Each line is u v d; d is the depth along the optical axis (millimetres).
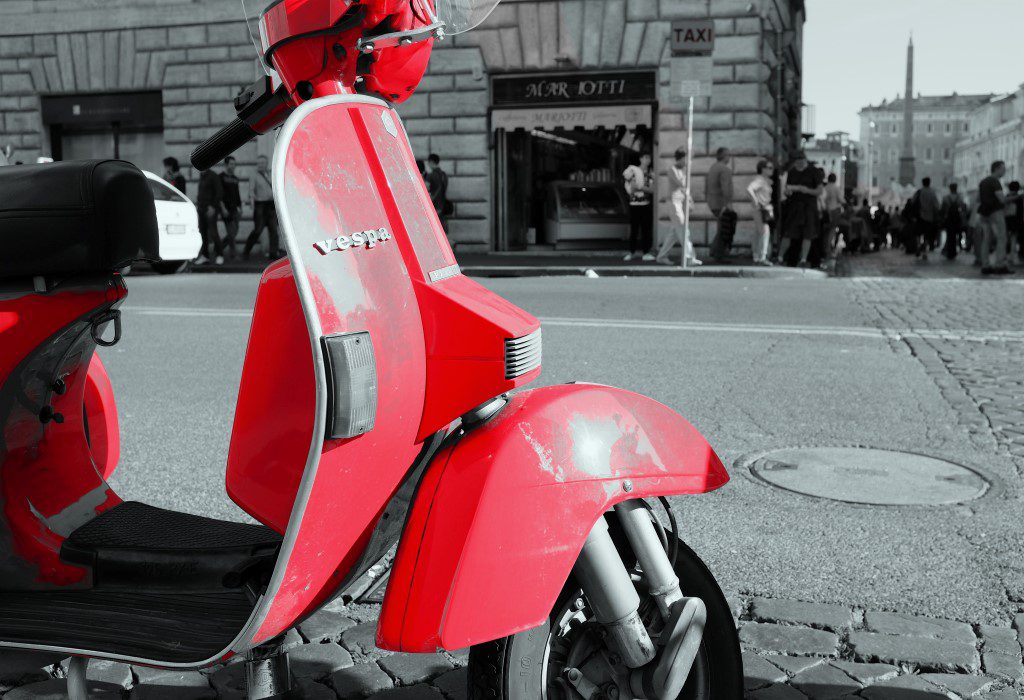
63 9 22859
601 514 1855
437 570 1722
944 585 3457
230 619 2029
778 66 22906
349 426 1702
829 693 2730
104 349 8062
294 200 1683
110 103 23062
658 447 1975
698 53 15578
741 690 2146
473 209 21188
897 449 5164
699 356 7668
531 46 20531
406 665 2869
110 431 2746
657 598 1981
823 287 13414
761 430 5520
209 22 22062
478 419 1884
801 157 17484
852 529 4004
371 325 1758
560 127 20828
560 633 1988
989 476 4707
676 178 17250
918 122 173375
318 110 1766
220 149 2172
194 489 4426
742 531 3980
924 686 2771
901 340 8555
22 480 2289
